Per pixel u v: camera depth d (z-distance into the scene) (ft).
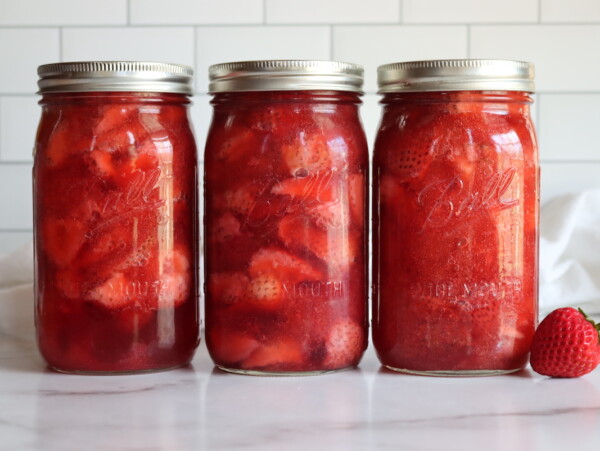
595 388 2.85
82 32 4.90
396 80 2.93
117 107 2.93
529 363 3.15
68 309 2.97
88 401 2.71
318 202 2.90
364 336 3.08
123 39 4.90
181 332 3.07
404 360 2.97
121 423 2.48
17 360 3.33
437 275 2.90
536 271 3.03
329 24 4.87
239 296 2.94
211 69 2.99
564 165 4.94
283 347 2.93
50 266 2.99
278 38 4.88
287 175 2.88
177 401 2.70
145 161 2.93
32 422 2.50
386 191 2.97
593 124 4.92
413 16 4.87
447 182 2.87
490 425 2.45
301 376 2.98
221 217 2.96
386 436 2.35
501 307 2.92
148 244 2.97
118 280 2.94
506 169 2.89
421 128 2.90
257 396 2.75
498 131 2.89
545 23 4.87
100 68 2.88
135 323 2.97
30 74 4.91
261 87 2.85
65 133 2.93
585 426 2.44
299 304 2.92
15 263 3.94
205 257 3.06
